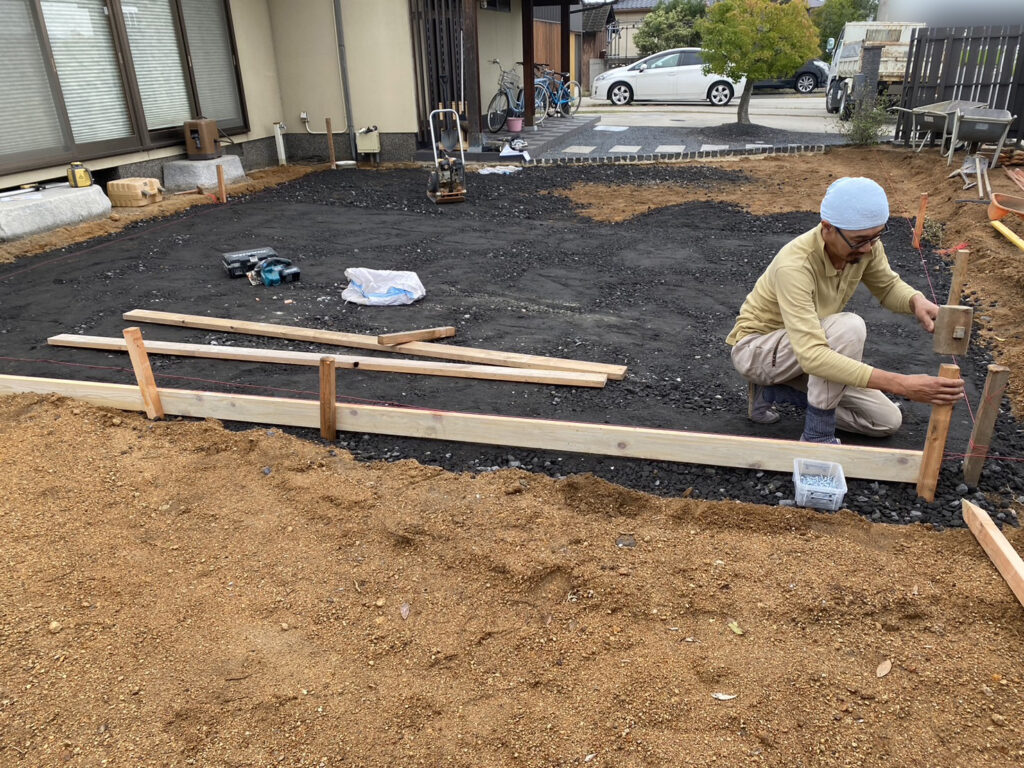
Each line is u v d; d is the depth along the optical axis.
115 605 2.57
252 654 2.34
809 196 9.55
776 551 2.72
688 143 14.05
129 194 9.12
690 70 21.08
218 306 5.81
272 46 12.60
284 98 12.93
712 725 2.03
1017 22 15.24
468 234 8.16
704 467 3.38
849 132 12.79
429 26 12.44
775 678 2.18
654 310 5.61
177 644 2.39
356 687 2.21
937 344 2.88
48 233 7.87
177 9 10.45
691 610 2.45
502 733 2.04
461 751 1.99
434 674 2.25
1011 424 3.67
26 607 2.55
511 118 14.16
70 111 8.95
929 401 2.81
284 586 2.65
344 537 2.91
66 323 5.49
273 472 3.38
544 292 6.10
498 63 15.01
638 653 2.29
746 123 15.73
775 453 3.23
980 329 4.91
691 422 3.83
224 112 11.74
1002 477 3.20
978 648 2.28
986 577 2.55
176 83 10.70
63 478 3.34
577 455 3.53
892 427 3.41
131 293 6.18
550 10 21.44
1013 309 5.10
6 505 3.14
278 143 12.74
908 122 12.23
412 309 5.70
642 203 9.53
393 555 2.80
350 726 2.07
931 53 11.77
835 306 3.20
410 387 4.30
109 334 5.23
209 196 10.02
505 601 2.54
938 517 2.94
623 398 4.12
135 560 2.80
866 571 2.60
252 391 4.27
